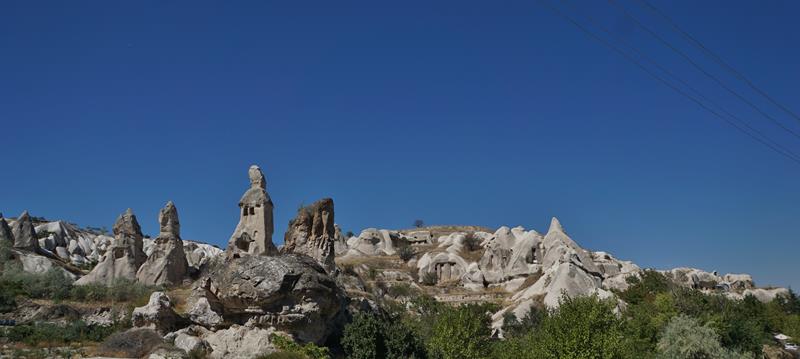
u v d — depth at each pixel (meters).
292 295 32.66
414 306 65.75
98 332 36.19
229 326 33.53
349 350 33.41
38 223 93.69
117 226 58.84
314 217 56.75
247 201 58.75
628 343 40.94
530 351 39.91
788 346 60.75
